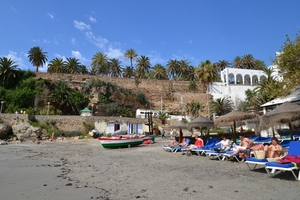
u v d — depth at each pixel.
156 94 64.50
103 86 54.62
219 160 10.71
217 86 67.69
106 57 72.69
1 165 10.95
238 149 9.99
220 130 35.09
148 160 11.65
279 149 7.72
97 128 39.25
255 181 6.30
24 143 28.14
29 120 34.38
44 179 7.51
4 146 23.62
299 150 7.13
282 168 6.31
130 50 76.44
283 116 9.26
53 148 21.25
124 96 56.66
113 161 11.76
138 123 41.84
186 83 68.12
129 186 6.21
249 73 68.31
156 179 7.00
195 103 58.88
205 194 5.21
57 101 47.62
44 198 5.33
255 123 15.46
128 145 20.72
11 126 32.59
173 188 5.84
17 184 6.84
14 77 50.16
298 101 16.11
